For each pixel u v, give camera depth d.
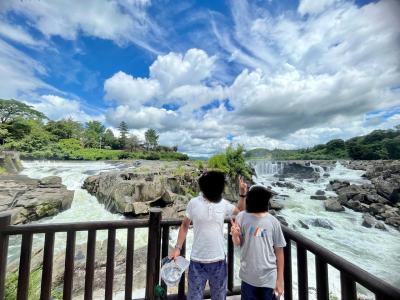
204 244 1.79
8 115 49.56
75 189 18.95
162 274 1.91
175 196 16.25
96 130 78.62
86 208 15.67
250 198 1.83
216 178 1.84
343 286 1.51
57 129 57.62
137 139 79.50
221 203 1.89
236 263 8.17
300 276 2.00
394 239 12.09
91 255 2.25
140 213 13.85
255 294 1.73
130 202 14.25
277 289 1.67
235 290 2.62
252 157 45.41
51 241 2.18
